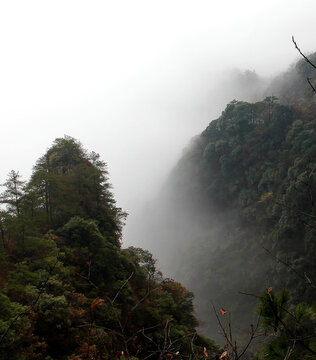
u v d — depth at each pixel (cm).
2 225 2502
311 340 278
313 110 8550
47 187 3475
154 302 3138
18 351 1614
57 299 1958
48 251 2711
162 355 411
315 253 5650
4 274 2259
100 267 2975
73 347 1873
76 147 4934
